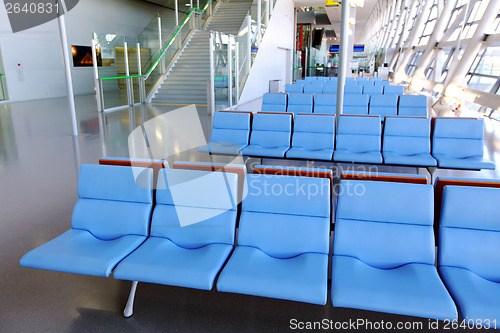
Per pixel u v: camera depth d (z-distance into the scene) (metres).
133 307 2.52
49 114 10.84
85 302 2.57
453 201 2.32
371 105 7.27
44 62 15.01
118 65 12.25
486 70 10.05
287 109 7.62
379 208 2.43
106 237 2.77
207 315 2.45
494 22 10.00
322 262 2.33
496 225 2.27
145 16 21.70
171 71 14.52
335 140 5.40
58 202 4.32
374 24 36.47
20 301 2.58
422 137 5.07
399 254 2.36
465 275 2.18
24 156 6.30
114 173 2.83
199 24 16.78
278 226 2.54
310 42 29.64
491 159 5.99
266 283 2.11
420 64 15.39
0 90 13.45
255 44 13.86
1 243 3.37
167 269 2.25
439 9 14.44
